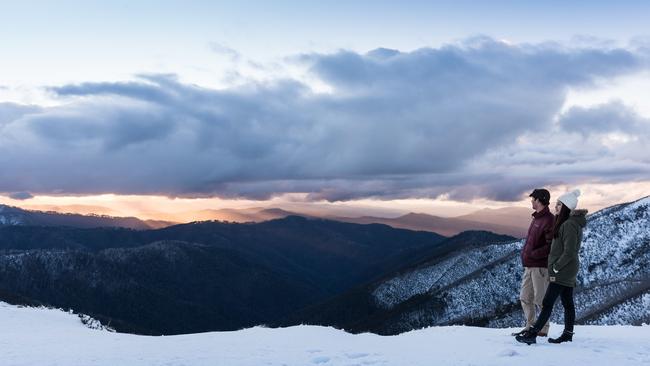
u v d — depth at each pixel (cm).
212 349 988
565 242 953
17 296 4031
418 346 1010
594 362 821
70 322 2236
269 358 888
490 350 924
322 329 1333
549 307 974
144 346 1057
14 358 924
